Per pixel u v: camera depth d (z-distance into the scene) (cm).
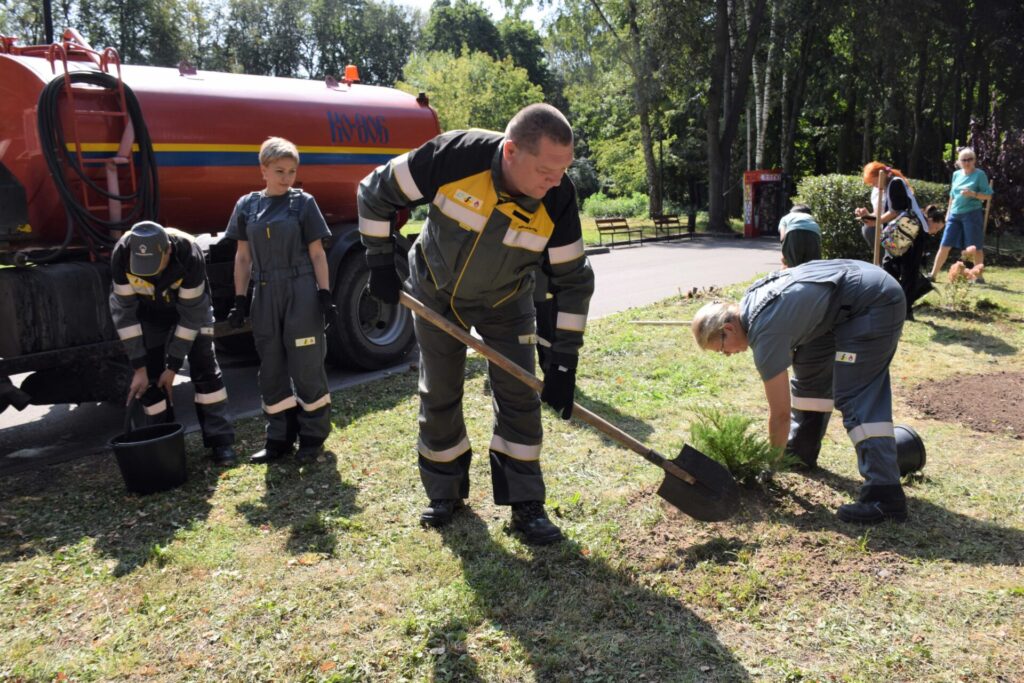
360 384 648
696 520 369
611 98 3222
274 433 473
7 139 561
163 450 422
